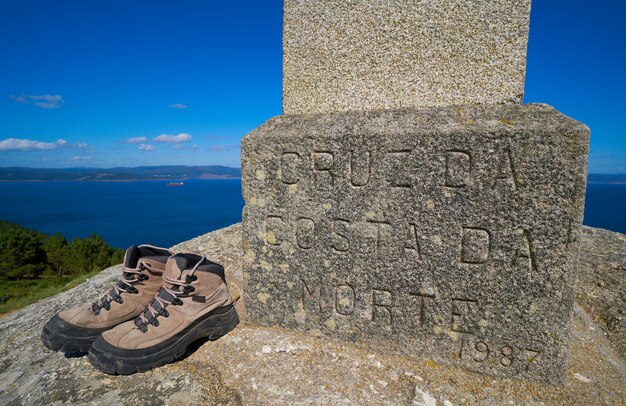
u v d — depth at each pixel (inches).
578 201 56.1
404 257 67.5
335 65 78.5
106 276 133.2
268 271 78.7
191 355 72.1
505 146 58.6
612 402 59.7
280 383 62.6
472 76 69.6
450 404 58.3
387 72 75.0
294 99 82.5
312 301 75.7
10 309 302.5
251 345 72.1
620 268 115.8
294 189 73.4
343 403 58.1
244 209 78.7
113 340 64.4
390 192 66.6
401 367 67.3
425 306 67.6
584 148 54.7
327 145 69.5
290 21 81.4
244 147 76.4
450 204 63.1
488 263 62.4
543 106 62.2
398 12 73.0
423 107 71.8
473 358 66.0
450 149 61.8
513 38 66.6
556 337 60.9
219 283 74.4
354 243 70.5
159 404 59.1
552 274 59.3
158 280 79.3
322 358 68.8
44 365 72.9
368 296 71.2
